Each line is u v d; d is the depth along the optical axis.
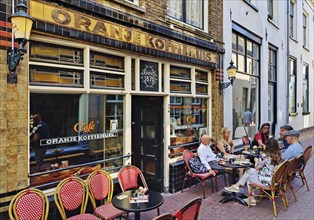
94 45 4.26
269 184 4.88
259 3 10.32
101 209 3.78
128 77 4.89
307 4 17.25
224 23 7.66
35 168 3.66
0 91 3.15
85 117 4.30
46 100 3.79
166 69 5.75
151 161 5.88
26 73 3.40
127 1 4.71
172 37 5.66
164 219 2.59
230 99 7.93
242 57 9.16
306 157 6.19
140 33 4.93
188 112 6.53
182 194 5.73
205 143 5.92
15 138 3.29
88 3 4.01
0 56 3.16
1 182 3.17
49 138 3.83
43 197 3.28
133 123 5.99
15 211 3.03
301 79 16.30
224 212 4.79
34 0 3.43
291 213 4.75
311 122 18.47
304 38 17.53
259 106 10.48
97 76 4.45
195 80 6.71
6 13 3.21
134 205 3.47
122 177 4.34
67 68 3.97
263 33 10.62
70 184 3.62
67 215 3.92
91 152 4.40
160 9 5.50
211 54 6.98
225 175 6.34
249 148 7.14
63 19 3.72
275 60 12.62
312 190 6.06
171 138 5.99
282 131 7.29
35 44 3.64
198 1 6.86
